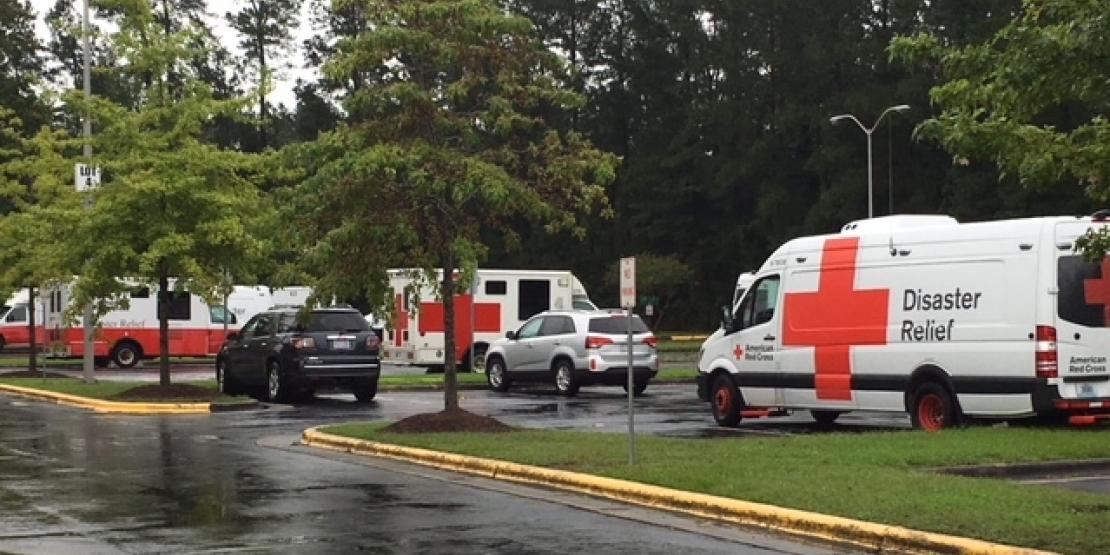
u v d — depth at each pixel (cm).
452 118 1784
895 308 1723
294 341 2584
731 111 7431
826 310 1828
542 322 2933
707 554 954
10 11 7006
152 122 2662
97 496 1265
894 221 1875
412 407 2509
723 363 1997
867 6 7162
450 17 1777
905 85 6291
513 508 1180
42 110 6375
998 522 964
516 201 1744
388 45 1755
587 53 8456
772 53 7200
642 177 8031
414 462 1549
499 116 1784
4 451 1702
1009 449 1386
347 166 1681
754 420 2125
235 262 2639
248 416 2300
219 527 1073
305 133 8281
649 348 2825
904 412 1762
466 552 958
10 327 5225
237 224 2556
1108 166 866
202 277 2541
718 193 7575
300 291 4841
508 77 1803
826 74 7000
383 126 1786
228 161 2636
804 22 7056
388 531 1050
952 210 6178
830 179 6969
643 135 8400
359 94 1756
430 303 3634
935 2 6400
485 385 3136
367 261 1805
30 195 3684
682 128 8019
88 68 2997
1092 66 852
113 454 1661
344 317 2645
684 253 8144
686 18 8012
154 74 2709
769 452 1412
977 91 908
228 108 2700
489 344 3703
